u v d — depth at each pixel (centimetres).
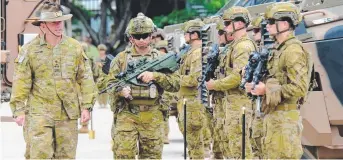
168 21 5875
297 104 1307
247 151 1593
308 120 1593
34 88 1415
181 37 2658
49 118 1404
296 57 1276
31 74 1415
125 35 1608
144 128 1538
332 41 1605
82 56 1431
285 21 1297
